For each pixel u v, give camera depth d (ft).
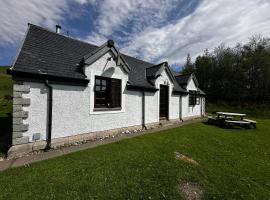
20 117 19.62
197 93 61.52
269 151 25.27
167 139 27.58
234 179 15.74
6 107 52.37
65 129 23.68
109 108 29.81
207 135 32.45
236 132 37.50
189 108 56.34
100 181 13.43
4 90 88.69
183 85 55.21
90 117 26.84
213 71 119.65
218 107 94.94
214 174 16.34
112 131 30.27
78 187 12.46
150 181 13.94
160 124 42.16
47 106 21.89
